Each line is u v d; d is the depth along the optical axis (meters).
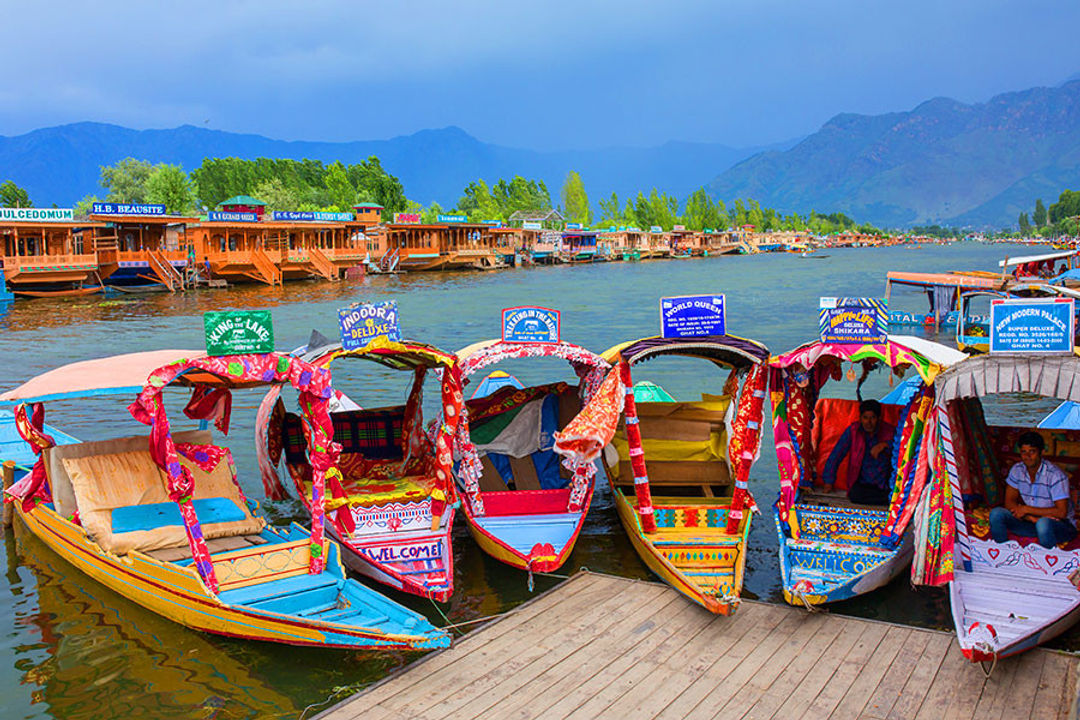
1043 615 8.07
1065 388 8.02
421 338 32.06
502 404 13.05
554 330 11.49
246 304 45.03
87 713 7.66
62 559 10.95
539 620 8.70
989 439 10.12
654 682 7.40
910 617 9.18
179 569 8.74
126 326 35.47
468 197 143.00
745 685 7.33
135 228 55.09
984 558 9.23
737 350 10.36
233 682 8.11
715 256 133.88
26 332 33.41
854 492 10.73
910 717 6.78
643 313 41.06
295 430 12.70
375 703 7.14
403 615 8.27
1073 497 9.73
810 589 8.81
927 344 10.97
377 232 76.12
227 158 118.81
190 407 10.70
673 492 12.38
